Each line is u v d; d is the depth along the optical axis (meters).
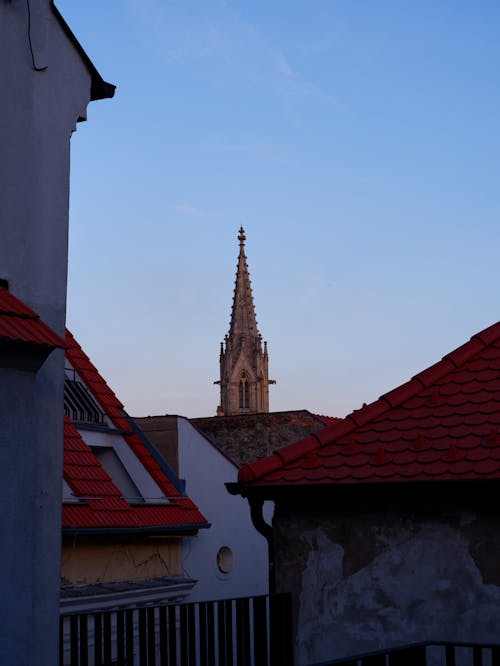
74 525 18.44
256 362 138.25
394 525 11.30
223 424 38.25
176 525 21.89
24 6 10.87
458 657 10.79
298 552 11.68
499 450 10.91
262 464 11.80
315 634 11.45
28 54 10.85
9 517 8.83
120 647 10.74
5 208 10.40
